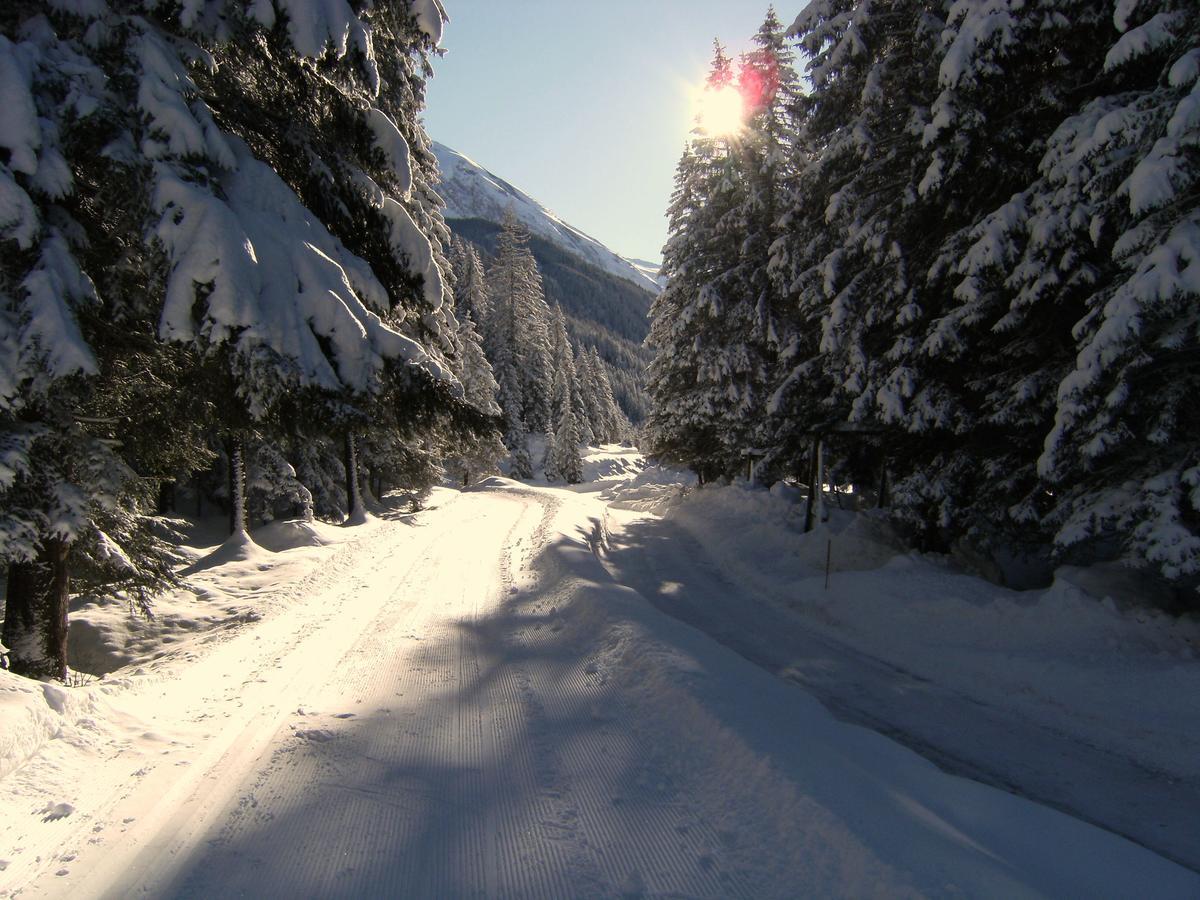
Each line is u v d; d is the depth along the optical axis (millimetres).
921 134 11656
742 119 22266
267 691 6582
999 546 11391
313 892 3477
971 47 9492
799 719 5660
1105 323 7559
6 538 5492
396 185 8031
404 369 6887
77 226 5832
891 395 11648
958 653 8719
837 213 13047
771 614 11570
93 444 6203
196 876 3566
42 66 5316
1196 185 7473
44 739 4664
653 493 34625
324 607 10586
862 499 22516
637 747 5328
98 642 10484
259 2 5676
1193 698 6516
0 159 5172
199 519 26391
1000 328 10016
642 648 7266
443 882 3613
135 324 6664
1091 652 7770
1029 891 3123
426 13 7570
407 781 4770
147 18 6023
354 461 23750
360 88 7355
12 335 5129
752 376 21922
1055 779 5734
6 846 3695
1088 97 10016
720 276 21781
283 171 7762
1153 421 7977
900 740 6520
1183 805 5285
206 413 7195
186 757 4984
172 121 5461
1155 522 7535
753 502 20688
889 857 3381
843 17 13430
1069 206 8680
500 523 22703
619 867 3762
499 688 6824
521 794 4617
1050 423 10305
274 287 5820
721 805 4320
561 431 62062
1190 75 6863
